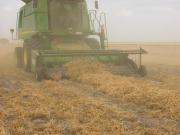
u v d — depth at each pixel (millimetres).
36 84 12578
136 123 7363
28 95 10266
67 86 11875
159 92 9711
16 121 7488
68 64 13820
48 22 15656
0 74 15727
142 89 10258
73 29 15969
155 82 12156
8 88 11727
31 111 8164
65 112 8109
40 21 15594
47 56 13609
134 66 14758
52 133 6672
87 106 8766
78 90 11133
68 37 16125
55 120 7535
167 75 15156
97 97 10102
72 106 8688
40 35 15484
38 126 7125
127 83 11359
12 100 9492
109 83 11523
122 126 6961
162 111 8336
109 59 14719
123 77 12898
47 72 13477
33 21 15969
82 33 16062
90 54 14320
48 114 7973
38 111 8148
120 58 14898
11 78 14320
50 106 8719
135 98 9477
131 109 8680
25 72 16266
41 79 13328
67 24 15906
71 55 14016
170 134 6699
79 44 16234
